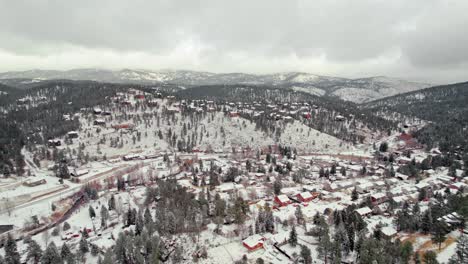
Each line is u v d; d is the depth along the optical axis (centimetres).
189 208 12488
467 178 17488
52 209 14138
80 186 17275
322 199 15275
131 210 12712
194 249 10531
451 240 10156
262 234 11419
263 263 9594
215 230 11700
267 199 15312
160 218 11531
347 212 12019
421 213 12125
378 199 14762
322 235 10350
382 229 10906
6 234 11888
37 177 17650
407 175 18925
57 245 10962
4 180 17012
